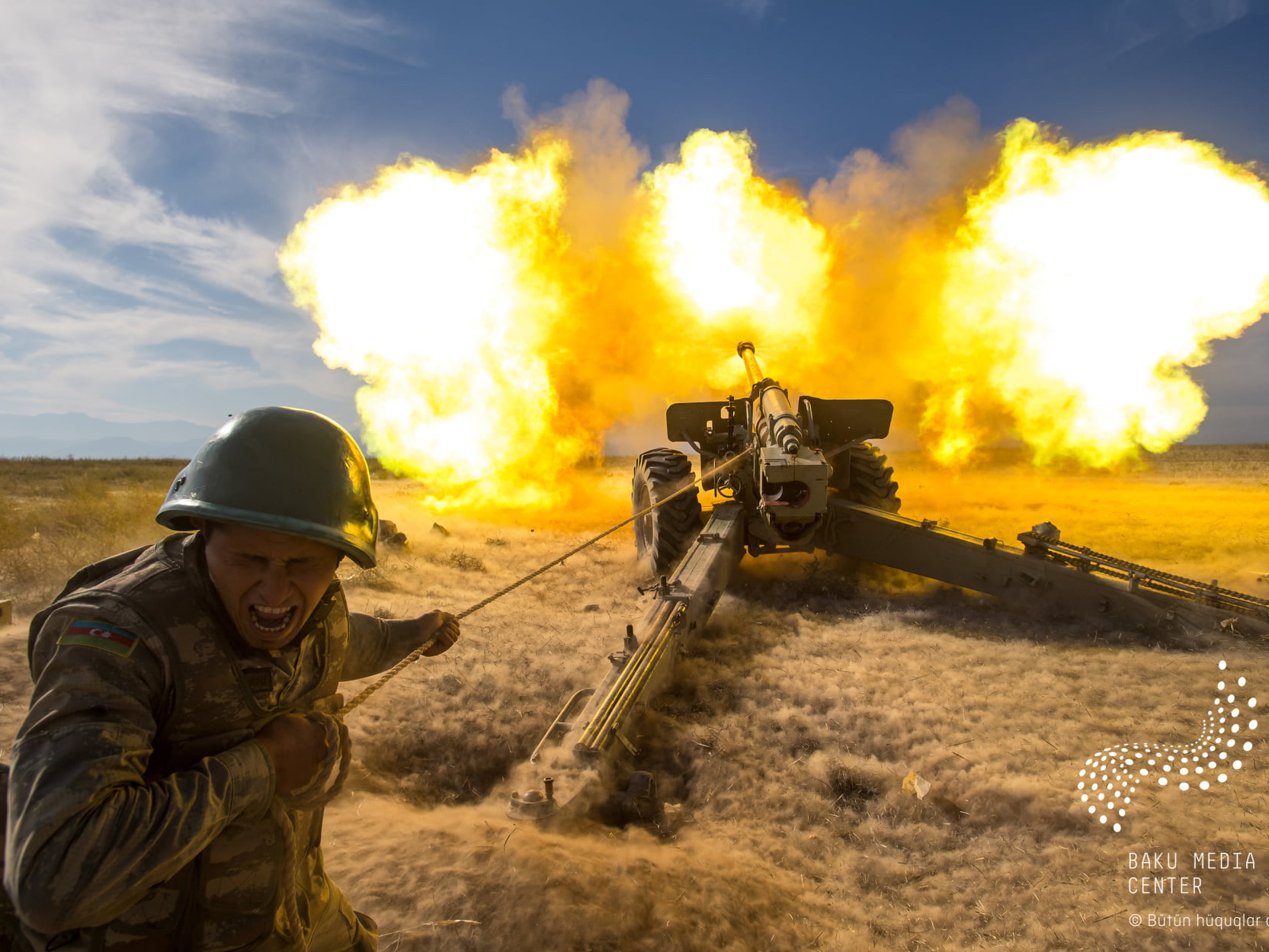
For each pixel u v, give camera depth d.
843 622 8.20
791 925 3.24
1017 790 4.38
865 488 10.70
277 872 1.54
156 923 1.44
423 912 2.89
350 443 1.66
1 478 23.05
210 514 1.40
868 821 4.30
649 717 5.51
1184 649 7.12
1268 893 3.47
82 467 29.69
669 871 3.42
